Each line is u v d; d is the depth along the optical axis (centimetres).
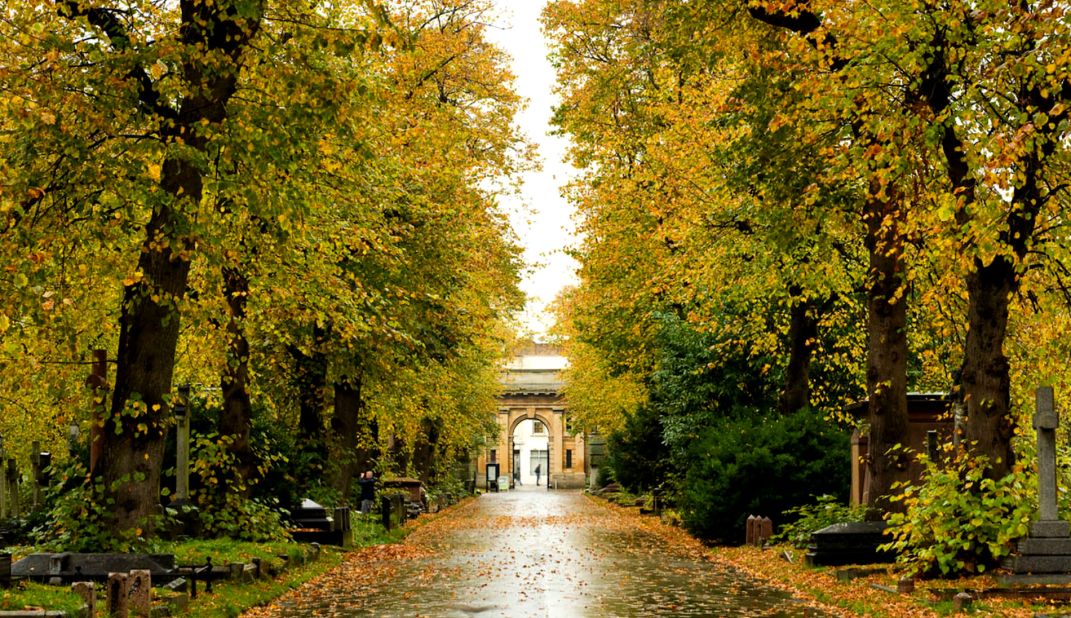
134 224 1492
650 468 4597
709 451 2827
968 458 1630
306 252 1992
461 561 2378
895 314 1997
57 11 1428
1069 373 1862
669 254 3134
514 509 5709
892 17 1477
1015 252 1545
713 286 2675
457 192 2931
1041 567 1492
